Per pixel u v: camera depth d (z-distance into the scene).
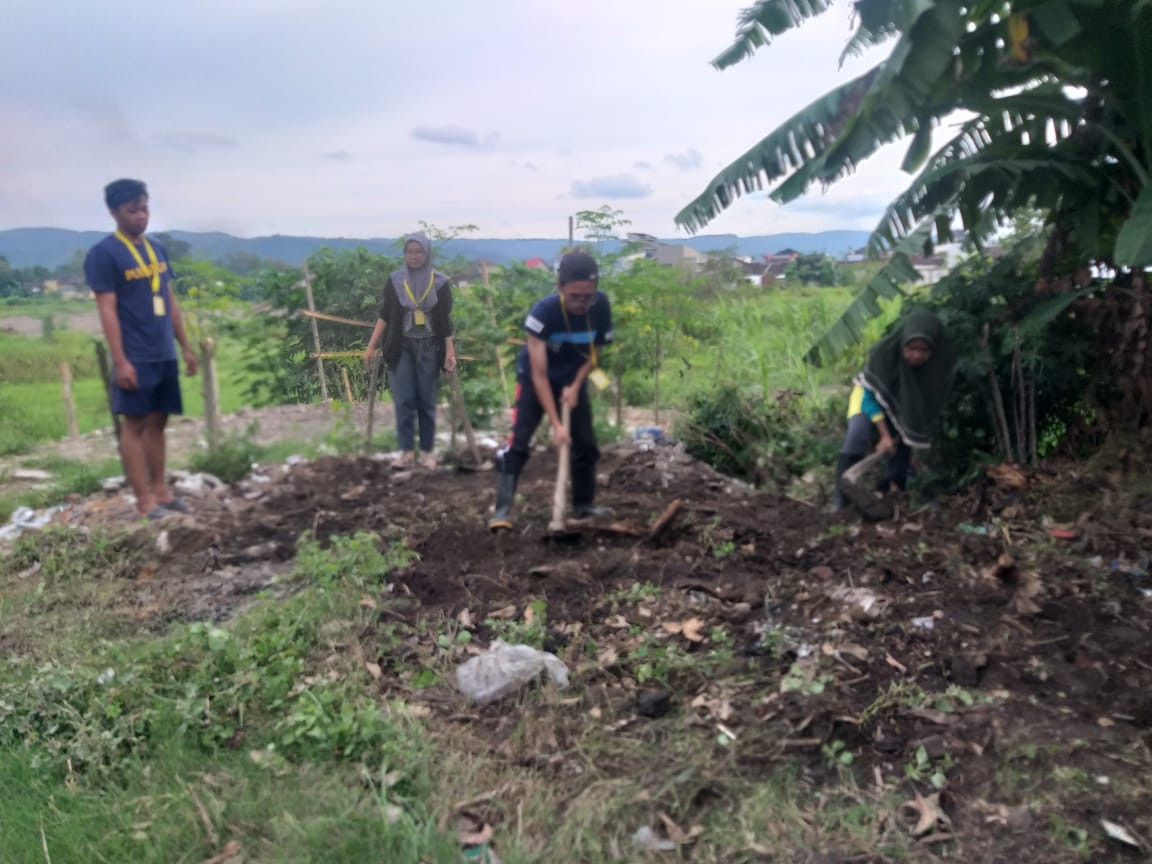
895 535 4.93
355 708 3.45
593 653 3.86
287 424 9.16
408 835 2.77
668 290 8.84
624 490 6.45
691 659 3.70
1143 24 4.91
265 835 2.86
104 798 3.05
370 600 4.30
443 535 5.25
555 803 2.96
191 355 6.36
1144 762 3.02
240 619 4.26
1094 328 5.88
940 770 3.03
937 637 3.81
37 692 3.49
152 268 5.79
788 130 5.55
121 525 5.85
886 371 5.75
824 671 3.59
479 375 8.62
